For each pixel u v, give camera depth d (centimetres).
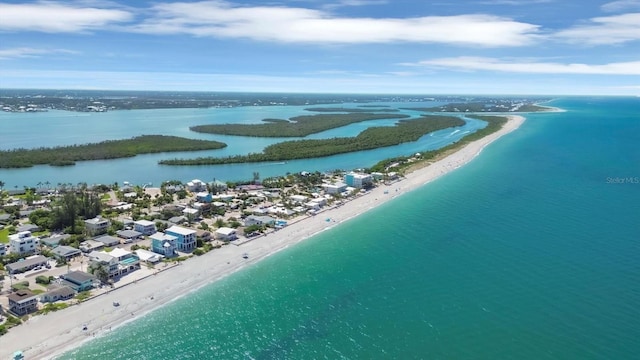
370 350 9188
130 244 15188
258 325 10262
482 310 10456
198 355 9250
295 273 12888
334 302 11162
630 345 9019
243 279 12556
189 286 12106
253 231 16112
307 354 9162
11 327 9994
